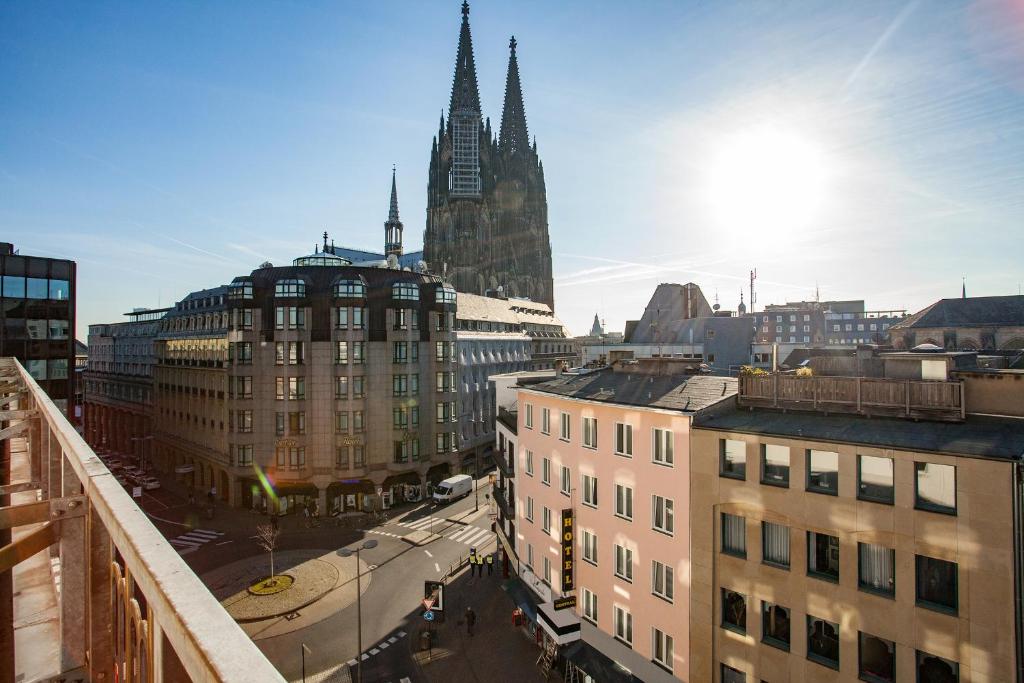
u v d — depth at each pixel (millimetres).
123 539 3266
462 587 42406
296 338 60094
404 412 62750
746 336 77938
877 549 19047
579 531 30969
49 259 55000
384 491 61719
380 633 35688
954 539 17344
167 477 77625
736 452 22734
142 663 3467
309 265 67875
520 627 36531
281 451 59312
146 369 91938
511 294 170875
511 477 41281
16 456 11570
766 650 21391
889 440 18922
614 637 28141
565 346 127812
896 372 23391
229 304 60812
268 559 47531
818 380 23016
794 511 20719
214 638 2062
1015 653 16328
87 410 115562
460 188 175750
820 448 20188
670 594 25125
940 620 17531
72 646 5141
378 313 62969
